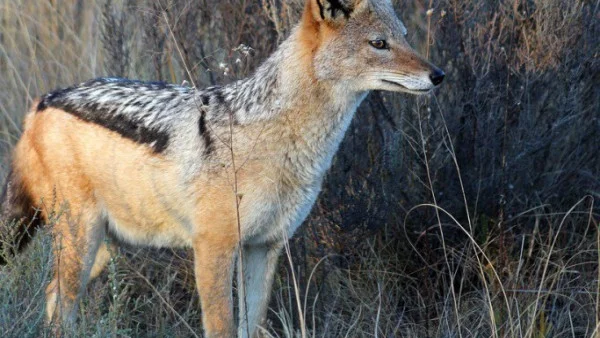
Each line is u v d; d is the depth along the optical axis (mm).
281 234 8805
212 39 11891
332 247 10508
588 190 11195
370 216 10203
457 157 10883
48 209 9195
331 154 8773
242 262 8430
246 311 8484
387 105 11383
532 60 10680
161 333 9023
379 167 10562
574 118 11227
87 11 13859
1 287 7758
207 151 8500
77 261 9047
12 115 12891
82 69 13281
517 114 10844
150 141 8773
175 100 8906
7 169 11938
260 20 11039
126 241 9492
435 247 10883
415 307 10516
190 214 8672
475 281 10695
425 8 12078
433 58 11602
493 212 10812
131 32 13219
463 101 10859
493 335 8766
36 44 13773
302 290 9969
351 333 9750
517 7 10977
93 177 9047
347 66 8523
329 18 8430
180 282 10516
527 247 11055
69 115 9094
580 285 10383
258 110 8469
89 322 8078
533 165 11258
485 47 10781
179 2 11695
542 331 9172
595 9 11039
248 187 8406
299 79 8453
